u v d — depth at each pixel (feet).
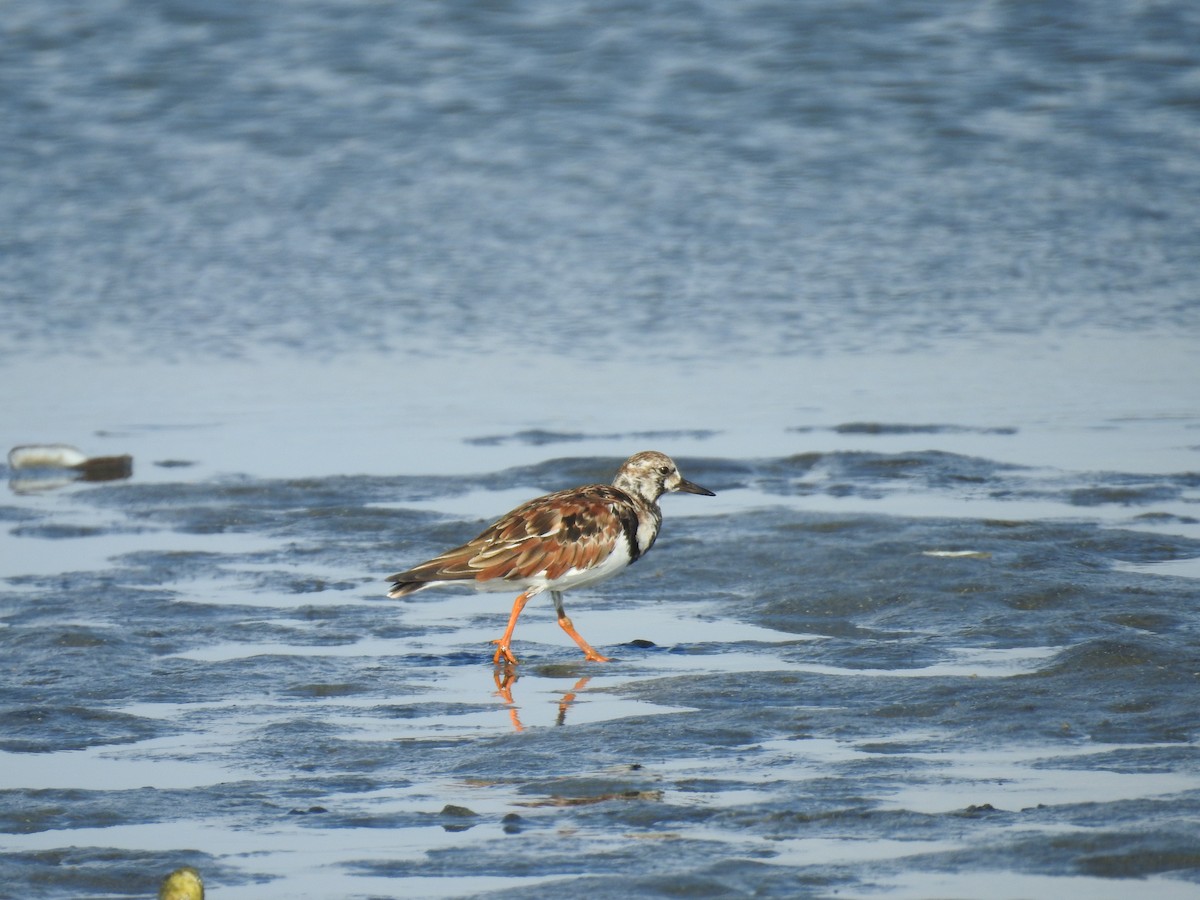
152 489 57.00
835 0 137.69
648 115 120.26
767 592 43.42
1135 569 44.68
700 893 23.81
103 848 26.12
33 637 39.14
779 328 82.07
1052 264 93.09
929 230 99.40
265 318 84.58
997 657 37.17
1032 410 67.41
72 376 74.95
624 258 94.58
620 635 40.73
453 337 81.25
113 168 111.34
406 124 119.55
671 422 66.39
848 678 35.22
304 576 46.39
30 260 94.02
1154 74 124.98
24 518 53.88
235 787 29.14
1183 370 73.77
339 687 35.99
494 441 63.77
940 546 46.83
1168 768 28.99
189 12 136.26
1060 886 23.77
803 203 104.78
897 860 24.89
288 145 115.96
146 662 37.93
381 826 27.09
